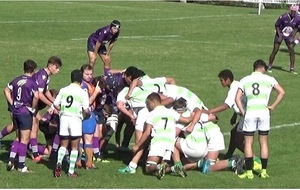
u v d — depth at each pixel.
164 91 22.06
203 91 34.78
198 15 70.81
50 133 22.41
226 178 20.45
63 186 19.42
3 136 23.11
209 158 21.12
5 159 22.20
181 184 19.77
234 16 70.75
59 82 35.53
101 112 22.66
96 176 20.52
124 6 76.75
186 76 38.78
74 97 20.14
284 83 37.91
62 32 55.78
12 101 20.69
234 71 40.97
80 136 20.22
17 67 39.75
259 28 61.31
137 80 22.06
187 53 46.69
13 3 74.38
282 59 45.75
